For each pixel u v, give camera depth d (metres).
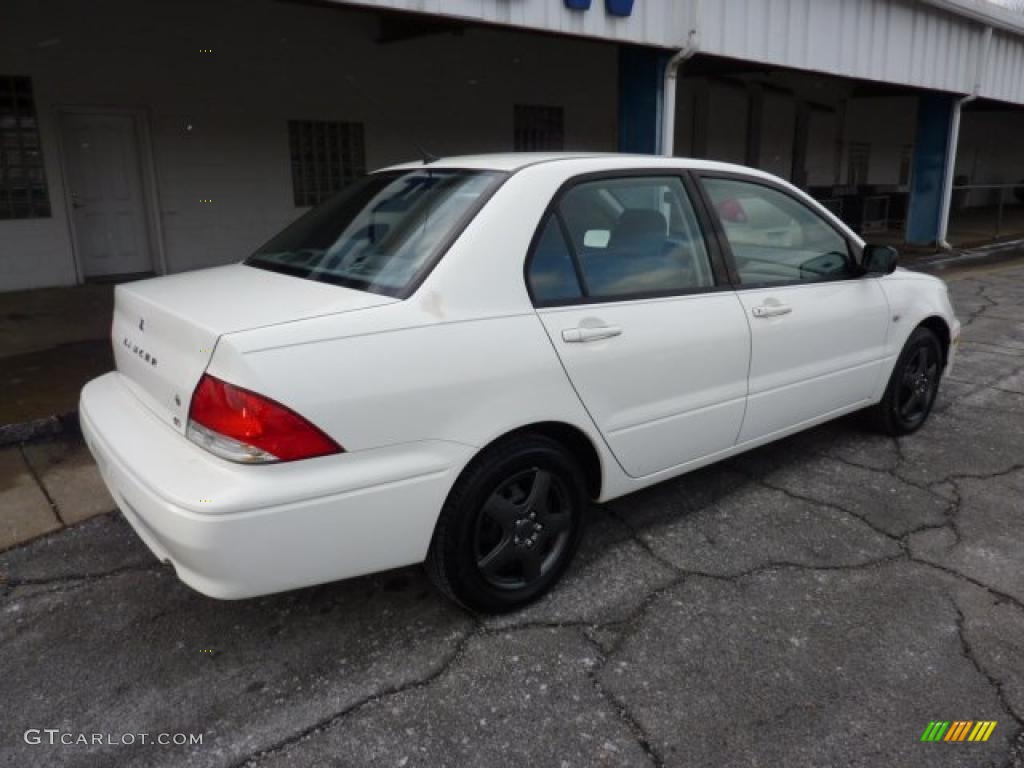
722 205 3.58
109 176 9.82
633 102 8.36
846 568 3.25
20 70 8.81
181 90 9.92
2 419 4.69
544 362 2.78
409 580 3.17
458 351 2.58
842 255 4.16
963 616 2.92
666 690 2.53
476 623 2.88
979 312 8.80
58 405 4.99
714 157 17.30
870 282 4.24
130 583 3.14
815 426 4.53
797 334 3.75
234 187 10.63
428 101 12.25
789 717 2.41
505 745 2.30
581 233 3.02
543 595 3.03
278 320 2.38
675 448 3.34
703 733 2.35
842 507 3.80
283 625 2.87
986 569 3.25
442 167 3.23
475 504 2.71
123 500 2.70
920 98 14.06
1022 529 3.60
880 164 21.98
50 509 3.74
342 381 2.36
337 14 10.98
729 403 3.49
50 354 6.45
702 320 3.31
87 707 2.45
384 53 11.59
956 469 4.27
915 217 14.58
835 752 2.28
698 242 3.43
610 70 14.59
